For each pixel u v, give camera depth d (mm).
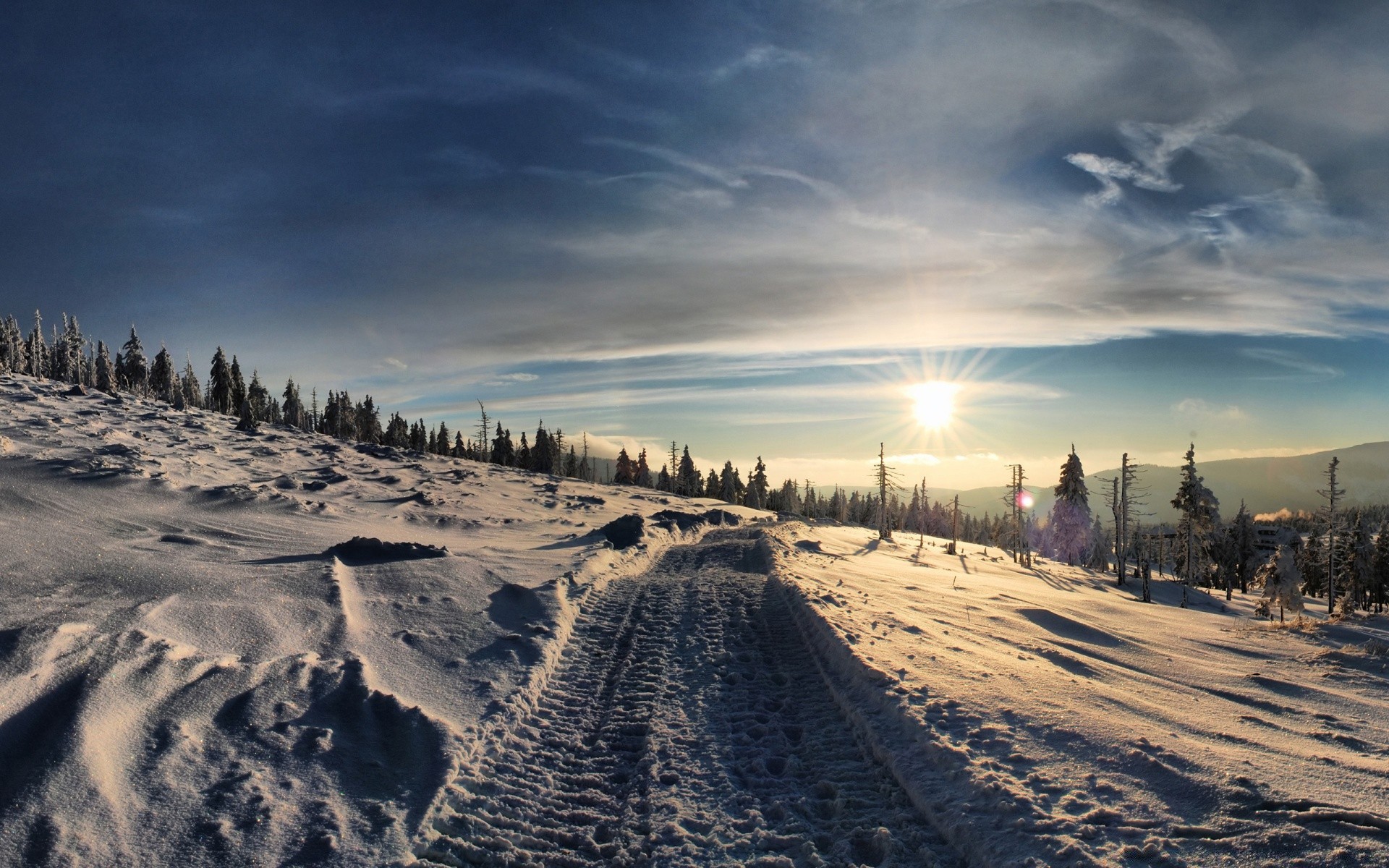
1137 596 37000
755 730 7816
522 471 75875
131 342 77125
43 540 12406
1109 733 6336
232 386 79750
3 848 4457
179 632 8273
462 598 12633
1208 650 12445
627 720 8195
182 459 33719
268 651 8375
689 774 6691
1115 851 4395
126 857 4625
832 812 5871
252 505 24328
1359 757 6090
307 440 60562
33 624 7410
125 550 12945
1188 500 43312
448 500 38062
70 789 5059
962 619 13633
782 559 22750
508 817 5820
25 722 5703
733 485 92812
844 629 11180
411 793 5867
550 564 17828
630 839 5508
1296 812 4699
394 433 93125
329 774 5973
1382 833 4332
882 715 7516
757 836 5504
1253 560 52781
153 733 6039
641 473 103312
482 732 7250
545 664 9789
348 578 12812
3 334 70562
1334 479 37438
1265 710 7934
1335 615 18516
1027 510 54438
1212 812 4816
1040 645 11273
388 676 8438
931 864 4875
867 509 114312
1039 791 5340
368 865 4812
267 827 5105
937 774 5961
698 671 10156
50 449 28375
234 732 6375
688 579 19078
